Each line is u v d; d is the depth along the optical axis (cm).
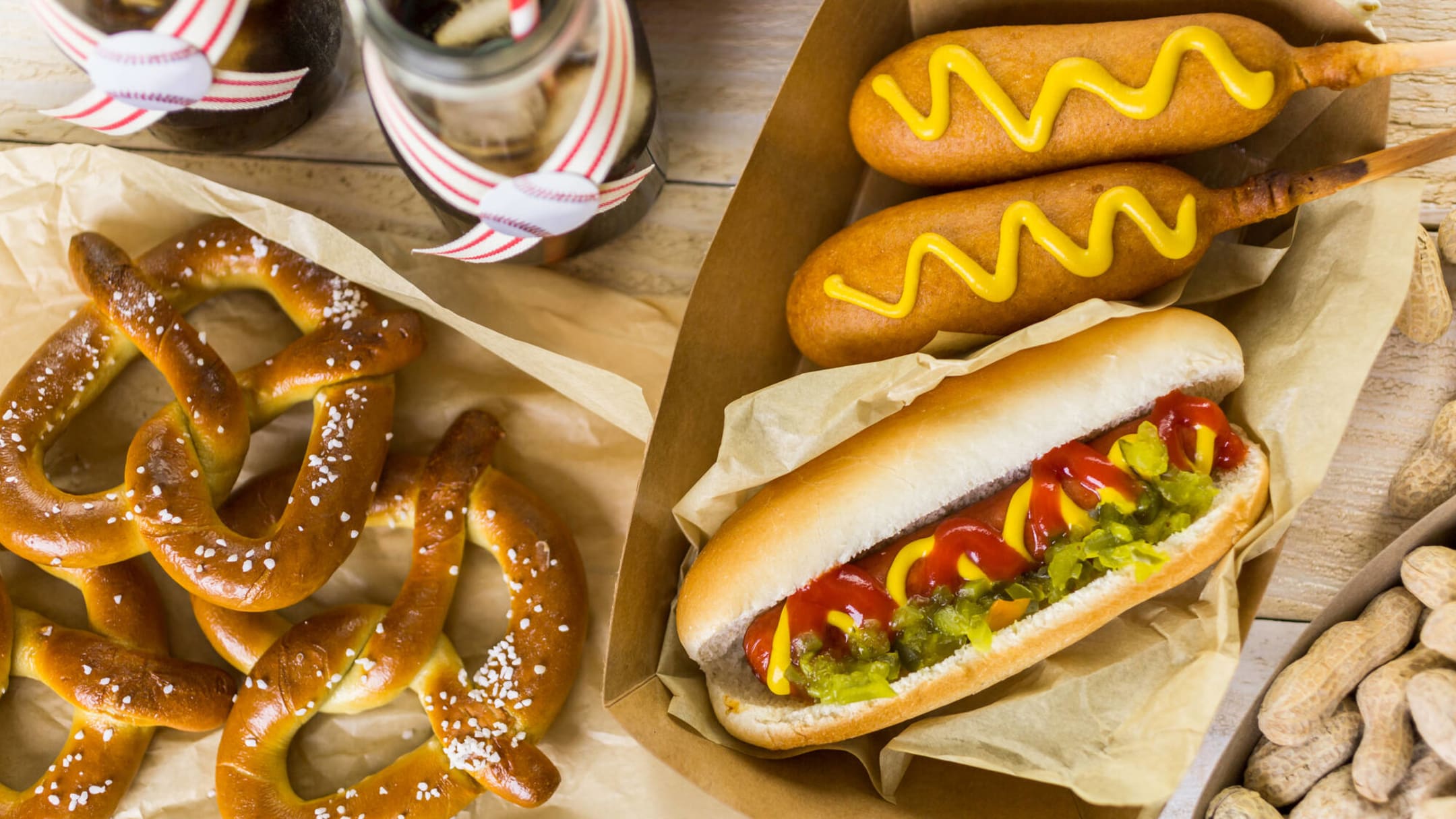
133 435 63
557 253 60
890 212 59
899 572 58
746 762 60
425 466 62
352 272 60
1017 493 58
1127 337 58
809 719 59
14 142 63
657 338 62
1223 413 59
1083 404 58
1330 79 56
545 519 62
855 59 60
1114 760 58
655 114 58
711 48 62
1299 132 59
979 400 58
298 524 60
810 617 59
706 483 59
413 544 62
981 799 60
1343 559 61
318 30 59
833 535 58
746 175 58
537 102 53
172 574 60
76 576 62
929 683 58
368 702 61
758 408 58
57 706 63
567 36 52
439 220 62
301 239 60
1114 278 57
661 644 60
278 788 61
